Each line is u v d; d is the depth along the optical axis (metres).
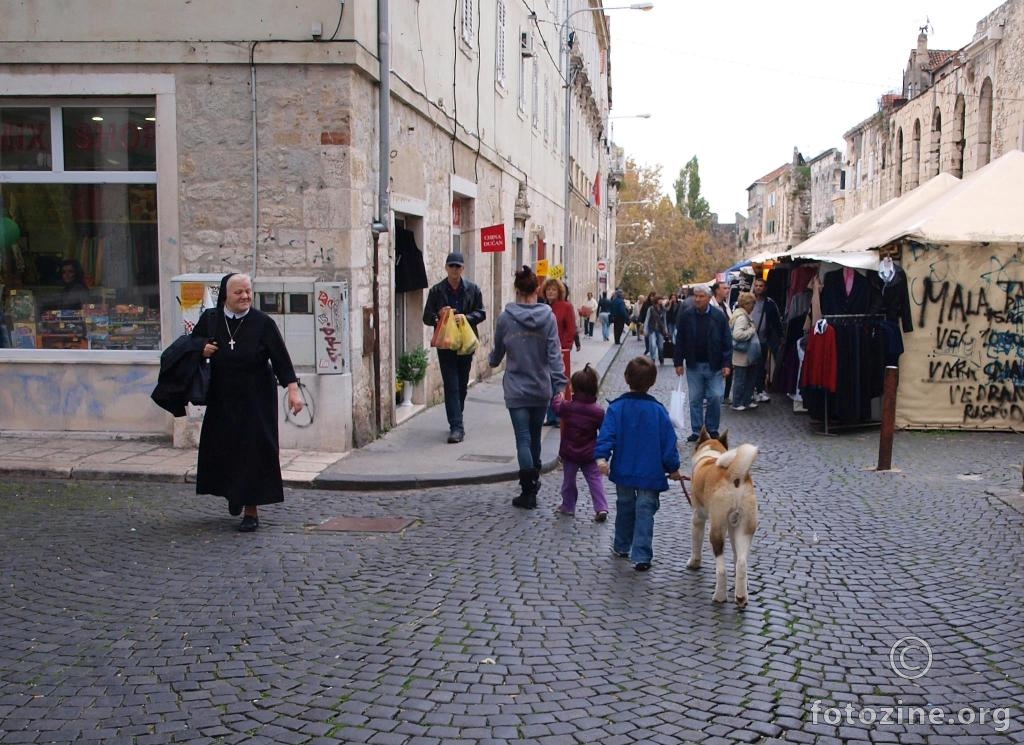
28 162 10.59
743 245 116.50
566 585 6.11
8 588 5.86
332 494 8.69
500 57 18.92
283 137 10.04
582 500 8.60
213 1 9.94
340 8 9.84
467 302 11.45
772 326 16.11
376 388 11.16
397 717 4.18
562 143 32.50
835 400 12.55
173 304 9.98
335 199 10.05
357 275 10.36
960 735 4.10
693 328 11.78
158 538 7.04
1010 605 5.78
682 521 7.91
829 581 6.24
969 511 8.16
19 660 4.79
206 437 7.25
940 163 33.97
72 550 6.68
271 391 7.34
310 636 5.14
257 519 7.39
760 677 4.68
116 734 4.01
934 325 12.82
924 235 12.56
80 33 10.04
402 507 8.21
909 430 13.00
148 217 10.50
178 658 4.83
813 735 4.08
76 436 10.41
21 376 10.50
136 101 10.30
